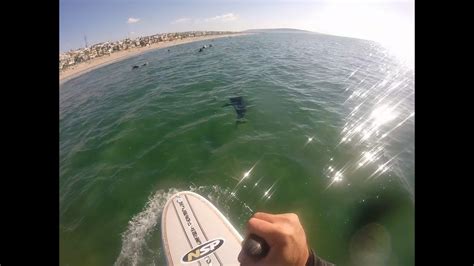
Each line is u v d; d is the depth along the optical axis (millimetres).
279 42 33625
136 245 5883
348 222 5910
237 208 6535
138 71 21500
